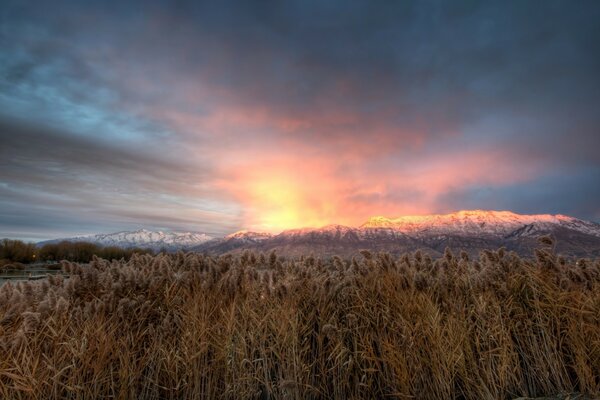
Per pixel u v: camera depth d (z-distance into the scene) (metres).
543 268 4.45
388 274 4.38
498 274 4.34
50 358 3.10
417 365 3.50
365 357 3.50
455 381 3.63
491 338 3.69
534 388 3.68
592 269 4.59
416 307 3.83
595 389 3.51
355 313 3.85
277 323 3.65
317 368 3.67
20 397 2.80
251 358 3.51
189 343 3.42
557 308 3.98
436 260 4.92
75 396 3.05
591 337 3.77
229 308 3.81
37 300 3.78
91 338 3.25
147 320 3.71
